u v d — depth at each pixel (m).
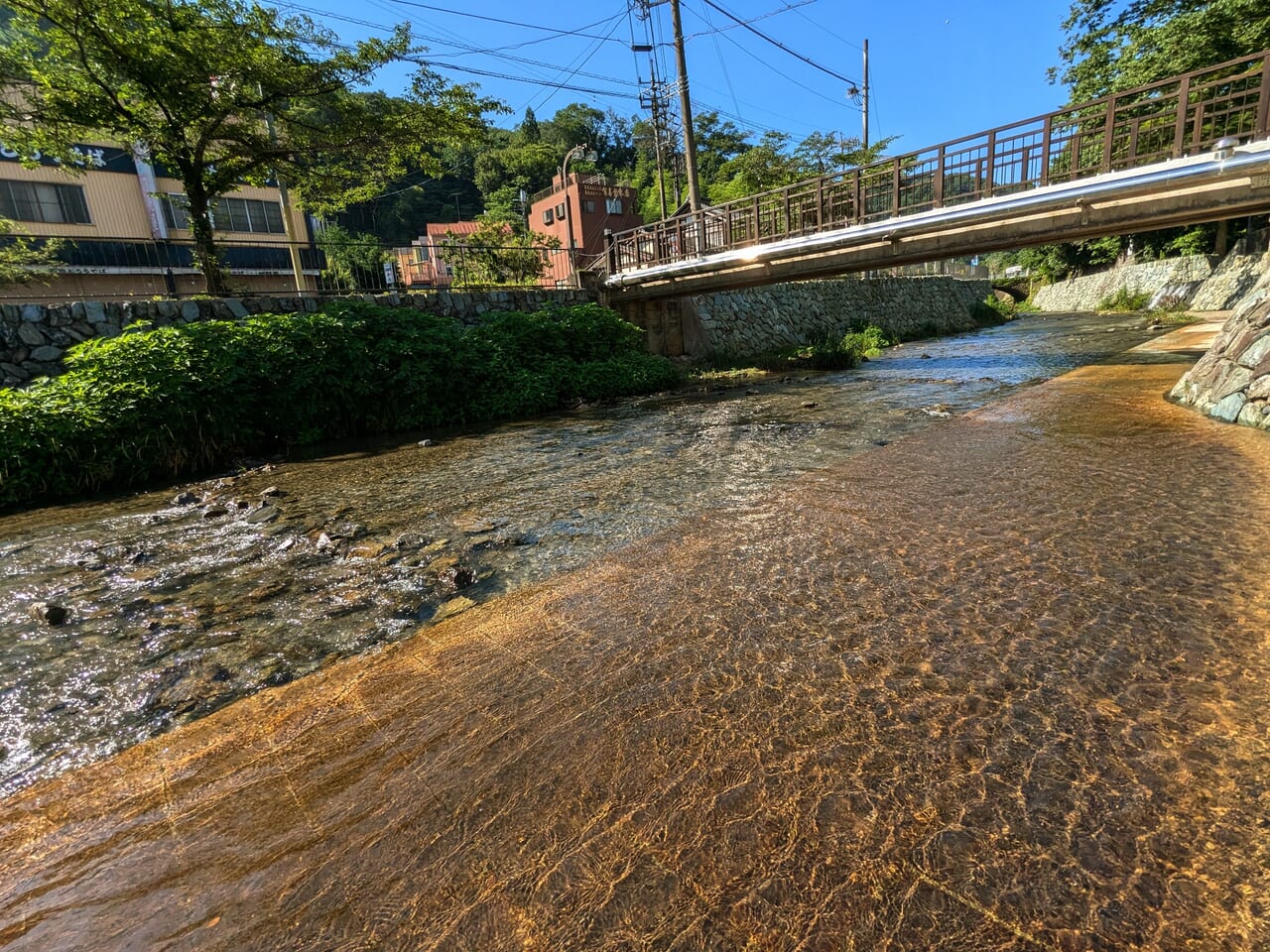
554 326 12.93
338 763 2.10
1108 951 1.30
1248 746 1.90
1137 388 8.63
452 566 3.87
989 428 6.83
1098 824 1.64
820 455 6.27
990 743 1.98
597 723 2.21
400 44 10.89
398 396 9.96
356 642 2.98
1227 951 1.28
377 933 1.45
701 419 9.12
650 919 1.44
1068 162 10.53
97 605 3.52
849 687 2.33
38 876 1.70
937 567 3.37
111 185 19.03
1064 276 33.97
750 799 1.80
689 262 13.73
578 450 7.47
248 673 2.73
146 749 2.25
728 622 2.91
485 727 2.24
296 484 6.43
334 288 13.61
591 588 3.43
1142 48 18.27
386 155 12.70
